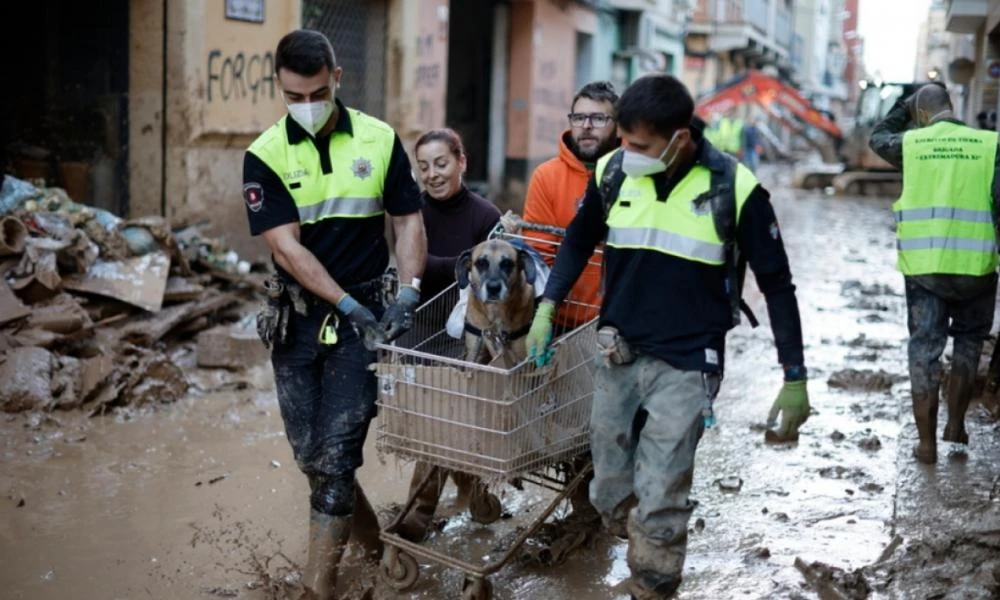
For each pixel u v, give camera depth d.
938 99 5.93
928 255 5.68
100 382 6.33
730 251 3.54
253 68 10.57
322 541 3.97
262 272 10.07
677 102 3.37
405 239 4.12
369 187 4.00
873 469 5.80
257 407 6.69
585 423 4.11
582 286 4.55
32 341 6.42
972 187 5.63
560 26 21.77
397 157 4.11
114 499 5.11
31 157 9.84
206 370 7.27
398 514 4.71
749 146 31.97
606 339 3.59
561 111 22.12
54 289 6.78
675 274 3.51
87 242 7.35
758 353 8.84
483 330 4.29
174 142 9.77
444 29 15.35
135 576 4.32
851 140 30.03
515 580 4.42
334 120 3.97
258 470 5.60
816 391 7.50
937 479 5.57
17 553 4.47
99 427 6.08
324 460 3.96
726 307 3.59
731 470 5.79
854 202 26.80
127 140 9.88
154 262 7.68
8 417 5.95
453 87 19.84
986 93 20.53
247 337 7.34
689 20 37.66
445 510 5.16
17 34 10.05
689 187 3.50
